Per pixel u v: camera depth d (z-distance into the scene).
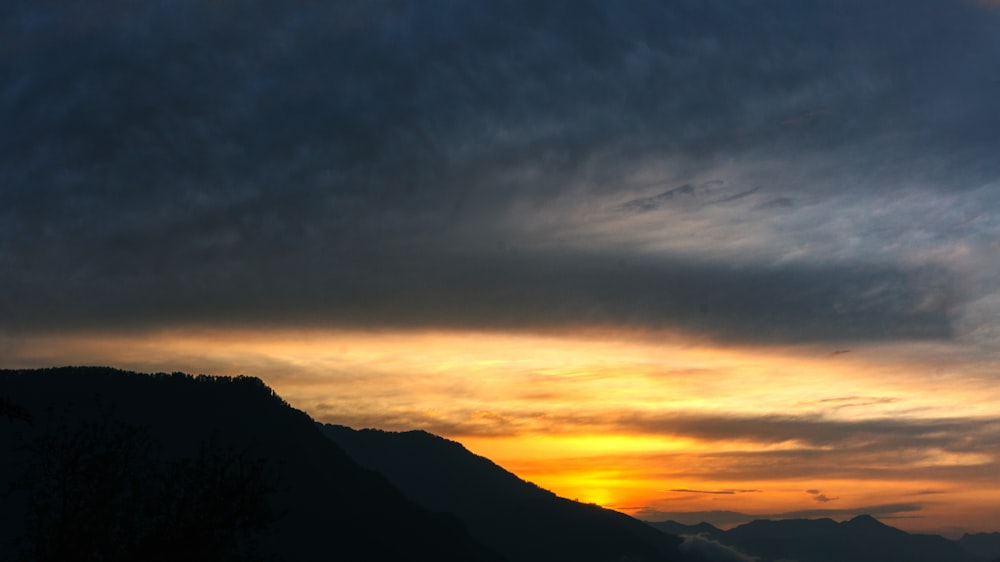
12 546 40.69
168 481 41.31
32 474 40.50
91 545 39.72
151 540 40.22
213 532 41.09
